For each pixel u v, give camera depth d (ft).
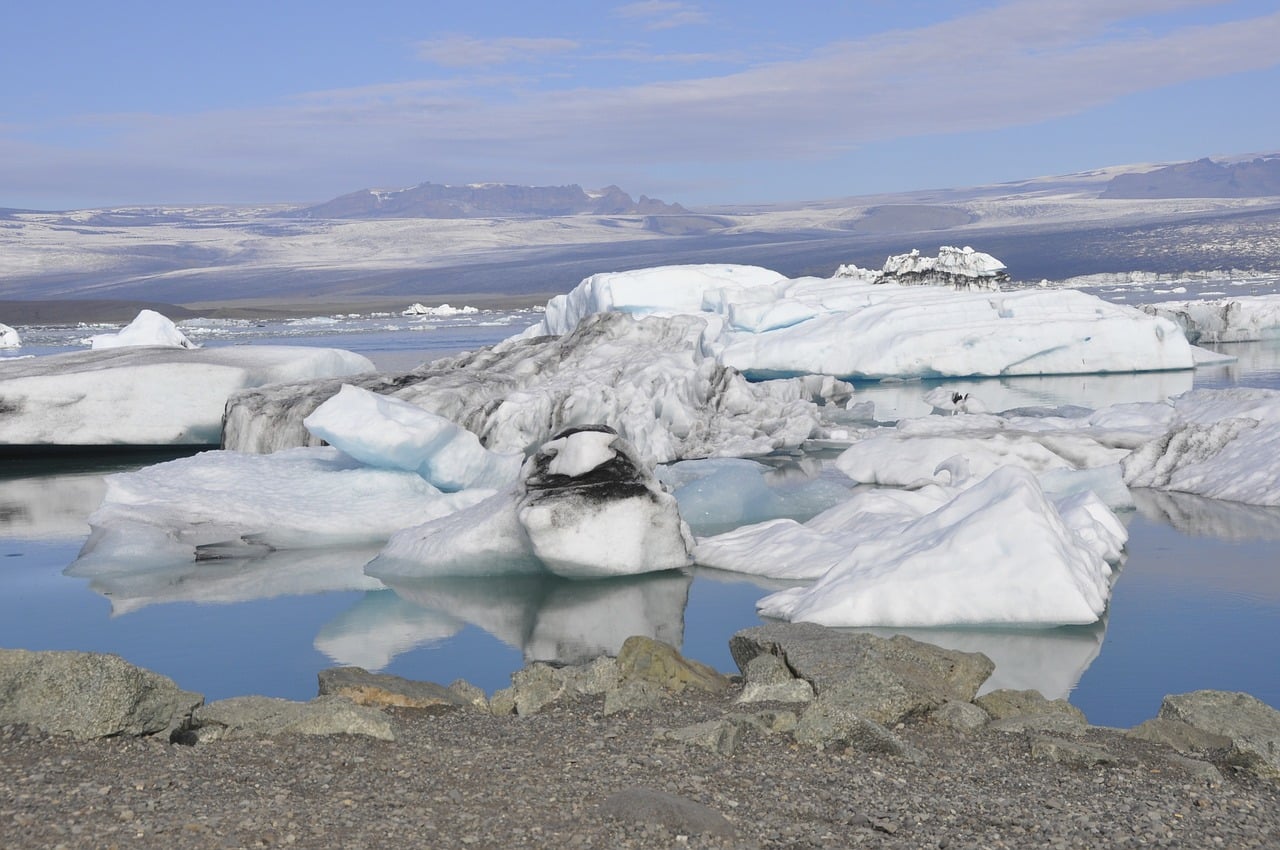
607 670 27.14
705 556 45.75
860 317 127.65
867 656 26.94
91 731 20.44
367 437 53.26
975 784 19.56
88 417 79.05
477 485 57.16
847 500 51.03
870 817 17.46
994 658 31.96
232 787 17.92
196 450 83.87
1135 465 60.70
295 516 51.52
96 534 49.42
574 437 45.60
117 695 20.83
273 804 17.11
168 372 80.64
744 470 56.08
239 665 33.37
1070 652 32.37
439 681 31.58
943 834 16.84
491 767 19.58
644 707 24.59
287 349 90.84
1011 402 101.55
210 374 81.46
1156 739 22.84
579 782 18.75
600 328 91.66
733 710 24.34
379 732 21.48
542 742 21.52
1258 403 66.54
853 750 21.21
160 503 52.06
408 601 41.06
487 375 81.87
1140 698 28.45
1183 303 176.04
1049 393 107.96
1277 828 17.67
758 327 135.64
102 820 16.12
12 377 79.92
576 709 24.86
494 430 71.87
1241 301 172.24
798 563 42.88
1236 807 18.63
